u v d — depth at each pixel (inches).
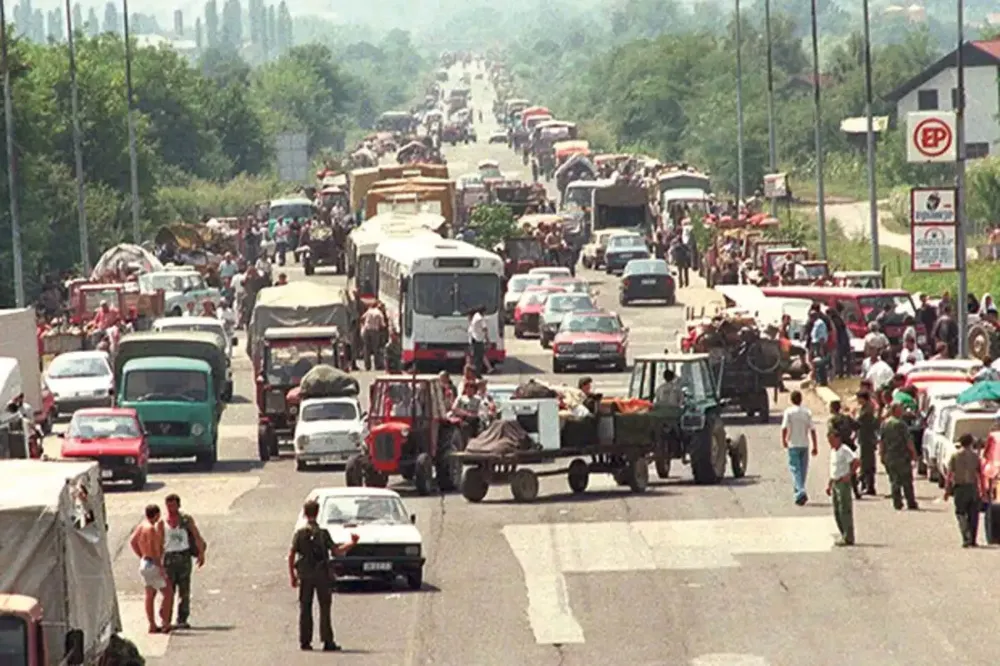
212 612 3319.4
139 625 3238.2
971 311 6195.9
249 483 4808.1
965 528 3582.7
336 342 5408.5
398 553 3403.1
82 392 6023.6
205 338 5433.1
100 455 4682.6
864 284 7047.2
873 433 4190.5
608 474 4633.4
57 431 5797.2
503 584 3440.0
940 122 5418.3
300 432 5009.8
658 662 2866.6
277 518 4234.7
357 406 5108.3
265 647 3034.0
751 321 5516.7
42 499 2480.3
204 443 5098.4
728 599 3262.8
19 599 2327.8
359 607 3304.6
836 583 3344.0
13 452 4537.4
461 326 6648.6
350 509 3484.3
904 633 2982.3
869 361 5497.1
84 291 7559.1
